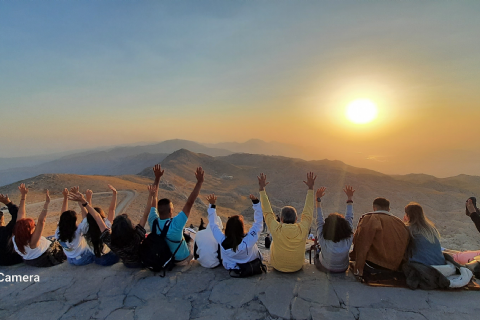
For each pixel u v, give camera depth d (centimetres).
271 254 532
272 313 402
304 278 505
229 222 505
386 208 522
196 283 492
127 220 489
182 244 546
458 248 2662
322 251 526
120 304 432
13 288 484
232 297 445
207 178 9375
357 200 6375
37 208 3412
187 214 529
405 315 390
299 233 502
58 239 558
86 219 559
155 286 484
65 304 434
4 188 4541
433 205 5900
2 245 563
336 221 511
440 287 452
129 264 549
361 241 491
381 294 444
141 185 6044
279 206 6244
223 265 541
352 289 462
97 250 544
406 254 486
